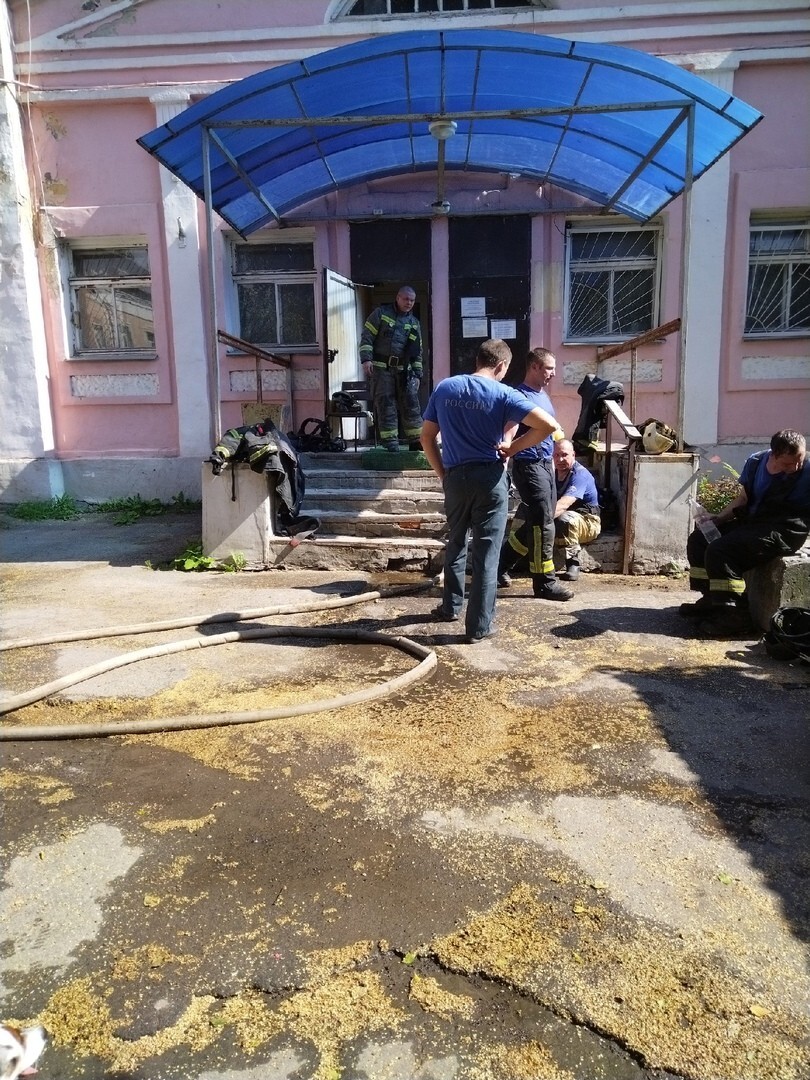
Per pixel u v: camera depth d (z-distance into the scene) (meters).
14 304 9.51
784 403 9.28
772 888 2.39
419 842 2.64
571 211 8.97
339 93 6.59
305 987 2.03
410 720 3.60
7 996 2.00
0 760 3.23
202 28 9.12
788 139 8.85
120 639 4.84
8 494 9.78
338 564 6.63
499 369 4.71
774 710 3.69
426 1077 1.77
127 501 9.91
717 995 1.98
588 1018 1.92
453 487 4.62
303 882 2.44
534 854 2.57
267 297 9.73
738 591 4.71
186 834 2.70
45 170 9.52
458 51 5.91
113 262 9.95
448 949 2.15
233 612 5.23
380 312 7.78
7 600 5.77
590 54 5.71
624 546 6.49
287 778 3.08
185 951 2.15
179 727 3.49
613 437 8.40
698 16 8.67
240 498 6.64
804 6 8.55
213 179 7.50
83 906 2.34
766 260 9.27
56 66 9.23
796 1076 1.76
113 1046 1.86
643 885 2.41
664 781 3.03
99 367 9.88
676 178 7.72
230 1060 1.82
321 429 8.72
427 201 9.13
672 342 9.23
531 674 4.17
